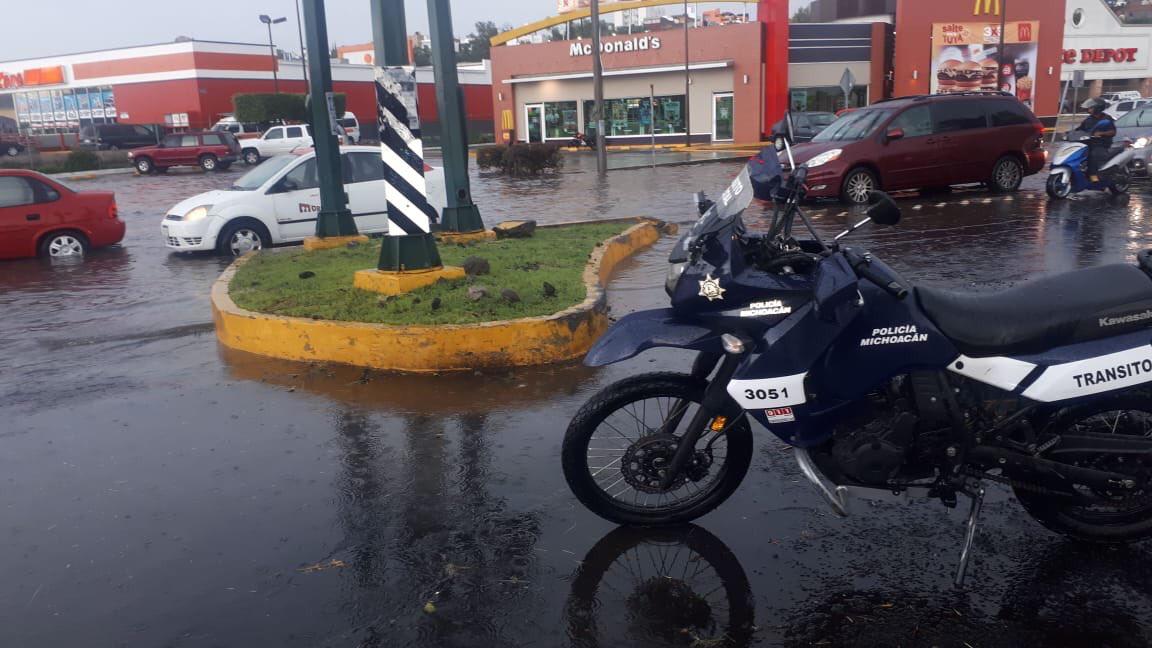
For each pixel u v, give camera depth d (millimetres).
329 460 5012
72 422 5832
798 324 3436
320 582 3701
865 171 15992
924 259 10555
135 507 4480
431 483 4656
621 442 5020
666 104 47312
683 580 3625
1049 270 9648
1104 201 15078
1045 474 3510
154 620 3453
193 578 3766
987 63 46531
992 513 4105
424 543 4020
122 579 3775
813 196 16000
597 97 28875
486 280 8250
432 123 69625
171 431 5582
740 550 3852
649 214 16875
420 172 7973
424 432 5387
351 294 7988
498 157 30609
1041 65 47219
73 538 4160
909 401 3502
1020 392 3379
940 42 46125
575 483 3996
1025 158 17031
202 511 4414
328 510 4383
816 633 3244
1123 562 3660
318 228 12547
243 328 7434
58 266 13117
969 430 3482
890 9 57812
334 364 6887
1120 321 3389
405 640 3275
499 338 6621
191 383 6602
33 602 3611
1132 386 3363
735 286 3479
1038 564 3658
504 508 4340
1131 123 18516
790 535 3963
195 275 11820
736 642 3203
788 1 43281
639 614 3393
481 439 5234
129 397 6328
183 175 39062
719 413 3791
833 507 3521
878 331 3402
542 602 3496
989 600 3414
